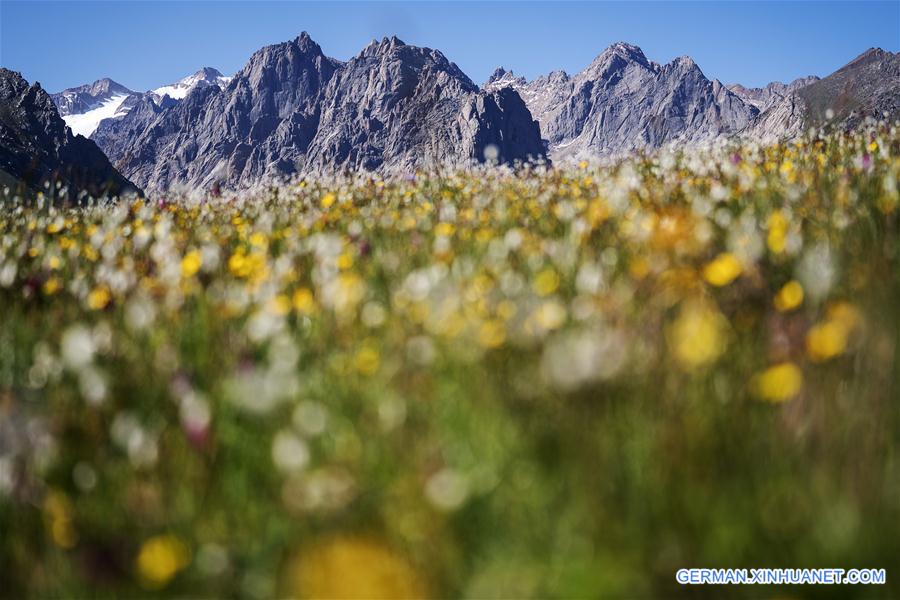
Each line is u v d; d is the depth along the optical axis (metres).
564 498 3.59
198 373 5.41
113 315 7.03
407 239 8.91
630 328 4.74
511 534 3.51
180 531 3.79
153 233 10.66
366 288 6.84
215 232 10.72
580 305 5.29
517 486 3.72
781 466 3.58
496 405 4.28
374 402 4.66
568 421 3.93
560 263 6.76
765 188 8.75
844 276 5.52
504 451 3.96
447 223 9.27
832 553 3.17
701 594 3.17
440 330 5.36
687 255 6.14
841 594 3.11
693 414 3.91
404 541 3.49
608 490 3.55
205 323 6.30
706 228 6.57
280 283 7.18
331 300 6.28
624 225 7.52
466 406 4.37
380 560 3.30
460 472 3.88
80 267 9.13
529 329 4.87
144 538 3.80
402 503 3.62
